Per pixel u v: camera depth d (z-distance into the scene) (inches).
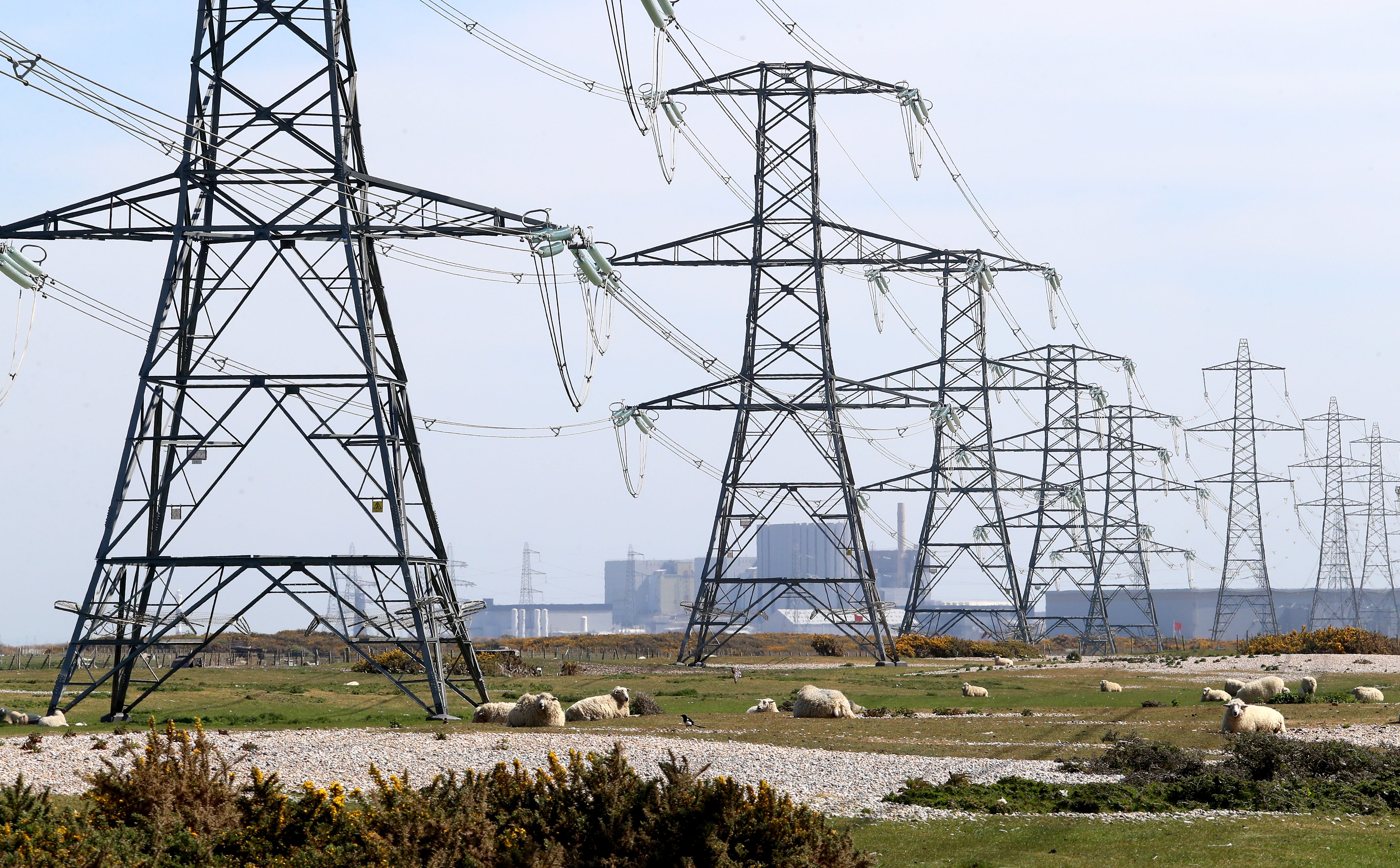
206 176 6766.7
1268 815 3784.5
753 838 2655.0
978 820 3676.2
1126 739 4825.3
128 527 6540.4
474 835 2635.3
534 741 5162.4
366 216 6766.7
